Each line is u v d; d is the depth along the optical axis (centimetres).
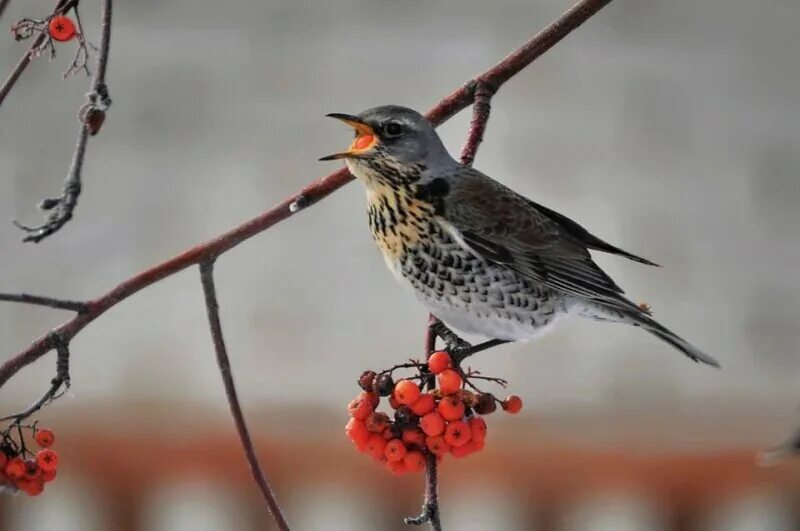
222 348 507
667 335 513
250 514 541
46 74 657
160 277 505
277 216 508
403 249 513
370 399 502
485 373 577
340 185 510
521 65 512
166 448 542
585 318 517
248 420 547
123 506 541
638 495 540
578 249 516
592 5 511
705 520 540
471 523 540
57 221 494
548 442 543
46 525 540
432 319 512
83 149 495
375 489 541
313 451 541
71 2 501
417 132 512
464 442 501
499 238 513
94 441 542
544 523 540
